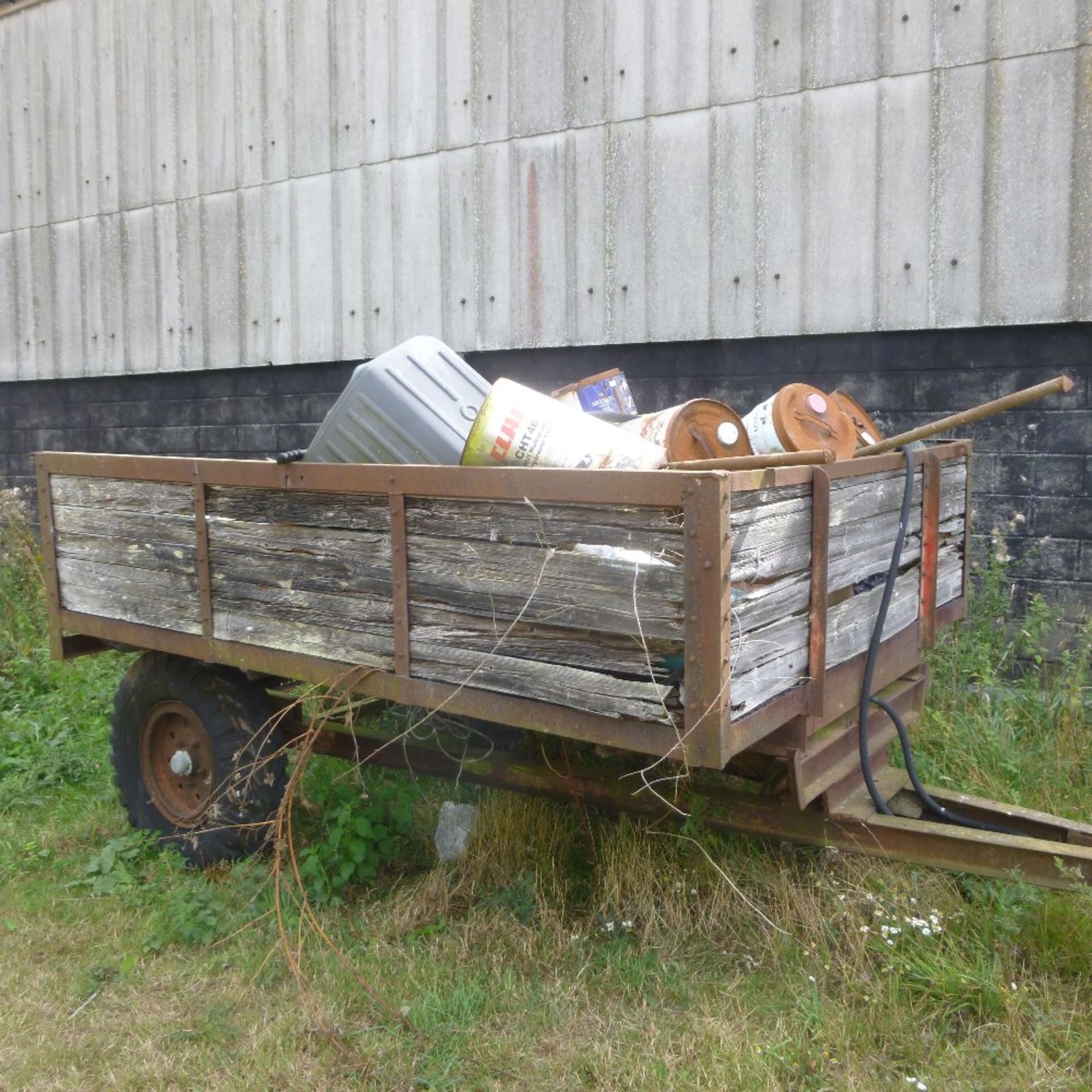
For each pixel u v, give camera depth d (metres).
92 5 8.99
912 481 3.53
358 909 3.90
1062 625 5.31
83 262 9.43
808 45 5.69
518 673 3.07
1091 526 5.20
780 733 3.18
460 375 3.75
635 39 6.24
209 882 4.11
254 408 8.45
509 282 6.91
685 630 2.68
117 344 9.27
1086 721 4.86
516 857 3.98
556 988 3.32
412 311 7.39
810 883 3.60
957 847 3.35
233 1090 2.92
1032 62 5.09
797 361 5.93
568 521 2.91
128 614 4.21
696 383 6.26
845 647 3.33
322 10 7.57
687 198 6.15
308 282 7.93
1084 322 5.12
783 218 5.85
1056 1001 3.11
